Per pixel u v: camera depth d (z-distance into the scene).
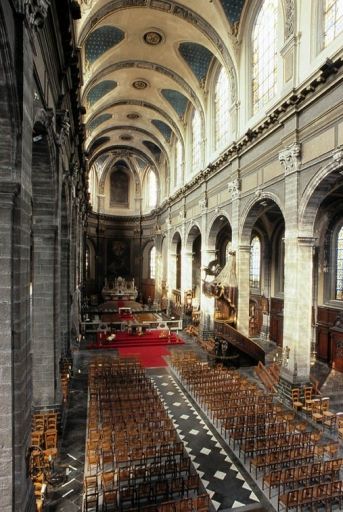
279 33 13.48
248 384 13.52
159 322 26.05
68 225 13.73
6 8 4.38
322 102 11.05
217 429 10.75
